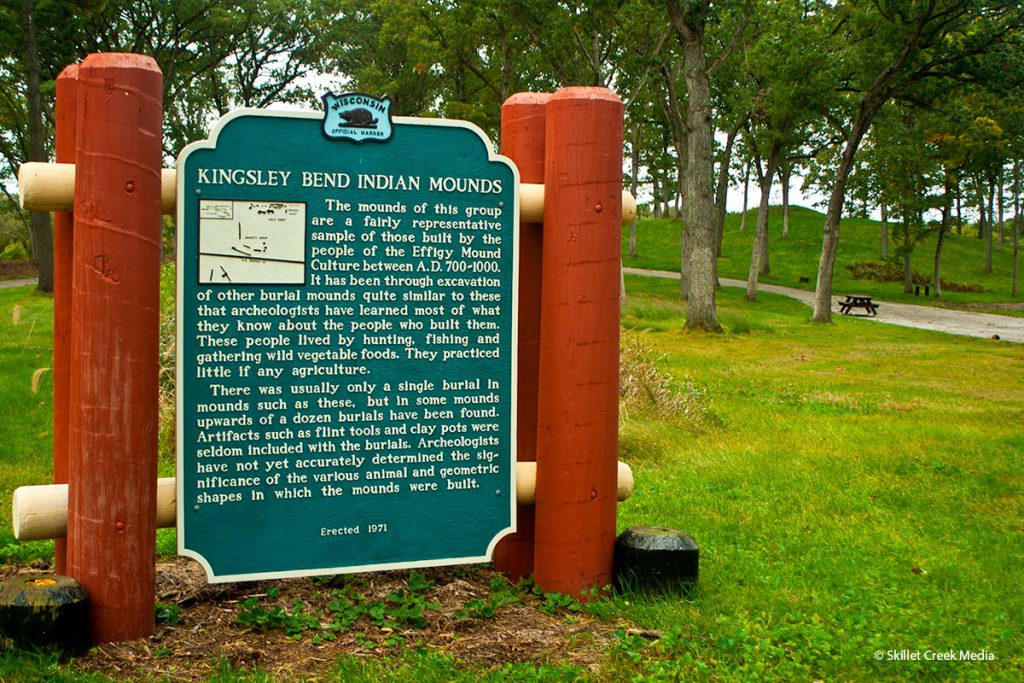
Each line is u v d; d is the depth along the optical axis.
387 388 4.39
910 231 49.12
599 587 4.70
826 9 32.72
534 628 4.30
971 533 6.29
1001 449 9.45
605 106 4.54
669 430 9.72
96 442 3.86
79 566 3.91
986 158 43.88
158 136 3.94
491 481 4.57
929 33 28.00
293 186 4.22
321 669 3.81
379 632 4.23
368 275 4.34
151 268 3.93
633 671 3.84
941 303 47.53
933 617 4.63
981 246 71.88
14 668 3.57
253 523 4.23
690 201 25.84
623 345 11.41
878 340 25.78
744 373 16.78
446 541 4.51
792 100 31.78
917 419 11.70
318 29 43.03
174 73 41.62
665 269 58.78
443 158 4.43
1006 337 29.25
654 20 26.53
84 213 3.83
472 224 4.48
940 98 31.72
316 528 4.32
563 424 4.62
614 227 4.62
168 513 4.20
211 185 4.11
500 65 35.84
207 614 4.39
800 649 4.12
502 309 4.54
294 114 4.22
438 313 4.45
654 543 4.73
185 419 4.12
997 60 27.94
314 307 4.27
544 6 26.19
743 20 29.02
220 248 4.13
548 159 4.60
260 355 4.21
